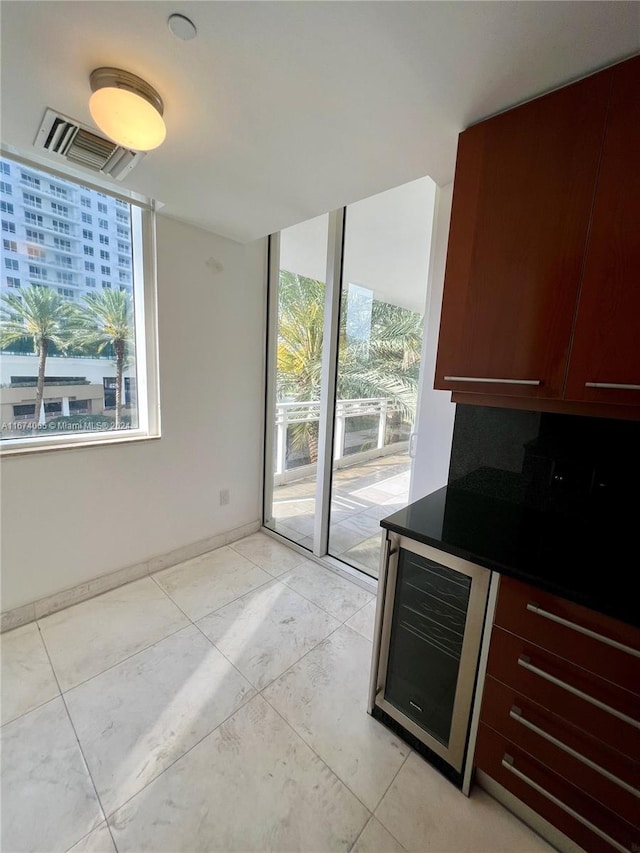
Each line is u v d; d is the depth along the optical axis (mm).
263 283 2752
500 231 1133
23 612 1861
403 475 2564
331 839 1059
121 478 2158
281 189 1720
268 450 2990
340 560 2562
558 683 947
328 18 855
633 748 861
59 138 1386
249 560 2588
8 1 833
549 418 1385
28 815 1084
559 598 926
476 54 935
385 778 1223
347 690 1551
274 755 1278
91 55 989
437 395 1758
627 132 907
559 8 798
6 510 1768
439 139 1301
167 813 1102
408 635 1354
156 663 1653
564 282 1028
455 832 1086
